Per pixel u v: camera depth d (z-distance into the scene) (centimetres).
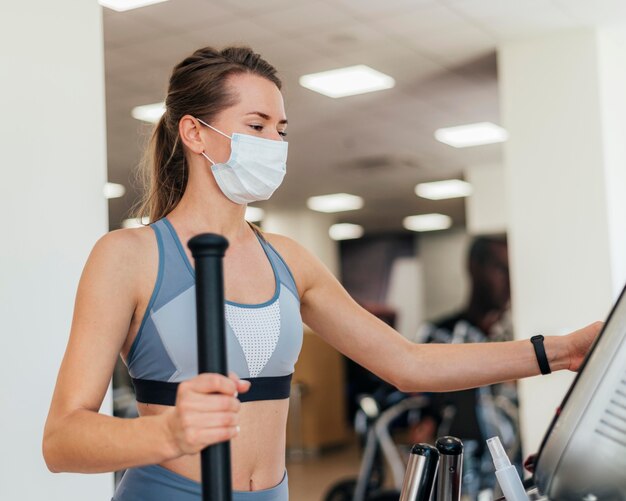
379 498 478
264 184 143
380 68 562
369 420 538
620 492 80
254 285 141
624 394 79
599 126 493
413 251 1534
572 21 485
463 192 1084
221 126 142
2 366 260
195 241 85
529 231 509
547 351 145
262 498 134
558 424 83
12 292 264
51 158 279
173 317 132
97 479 281
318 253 1232
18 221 268
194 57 147
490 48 529
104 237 134
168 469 132
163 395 133
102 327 127
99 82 298
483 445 518
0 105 268
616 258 498
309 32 487
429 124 721
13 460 260
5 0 271
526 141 512
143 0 427
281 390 139
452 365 149
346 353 156
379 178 970
